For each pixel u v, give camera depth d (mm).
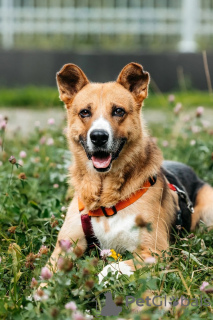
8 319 3174
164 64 15594
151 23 17281
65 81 4594
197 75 15586
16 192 5090
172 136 7602
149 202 4242
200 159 6695
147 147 4480
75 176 4484
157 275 3498
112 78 15859
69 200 5273
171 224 4523
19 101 14383
